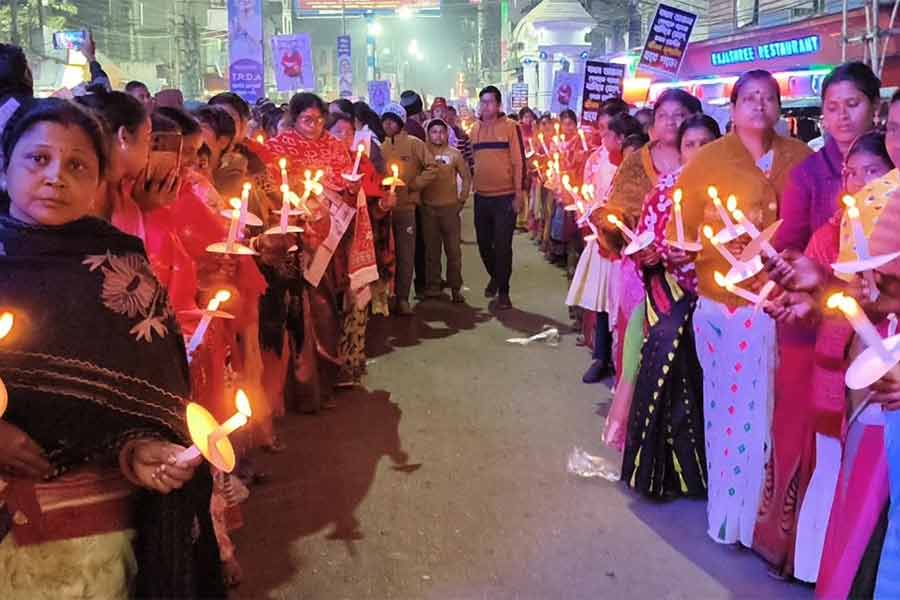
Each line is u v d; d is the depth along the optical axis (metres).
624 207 4.68
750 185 3.69
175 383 2.10
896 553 2.36
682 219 3.87
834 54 12.29
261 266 4.55
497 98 8.64
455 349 7.23
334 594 3.43
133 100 2.57
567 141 11.08
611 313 5.68
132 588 2.15
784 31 13.46
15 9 20.20
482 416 5.52
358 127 8.38
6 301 1.90
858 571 2.51
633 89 13.74
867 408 2.54
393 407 5.71
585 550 3.78
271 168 5.39
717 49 14.99
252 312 3.90
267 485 4.47
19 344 1.90
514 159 8.64
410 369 6.64
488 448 4.96
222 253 3.33
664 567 3.63
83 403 1.95
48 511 2.00
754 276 3.23
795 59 13.08
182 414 2.09
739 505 3.72
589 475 4.56
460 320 8.32
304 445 5.04
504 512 4.14
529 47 30.73
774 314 2.93
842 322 2.72
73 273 1.96
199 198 3.48
